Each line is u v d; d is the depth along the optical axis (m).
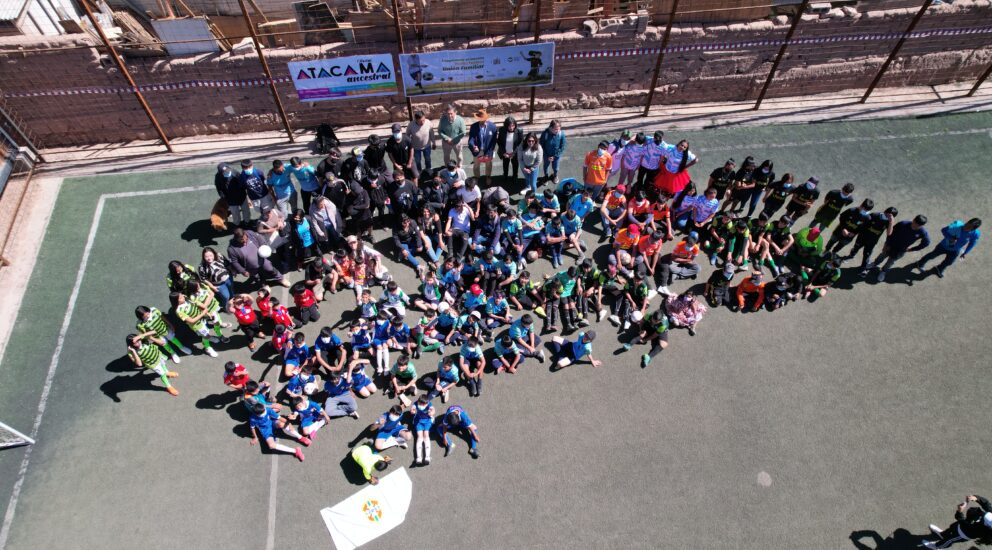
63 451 10.95
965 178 15.66
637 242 13.21
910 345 12.57
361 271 12.74
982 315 13.05
